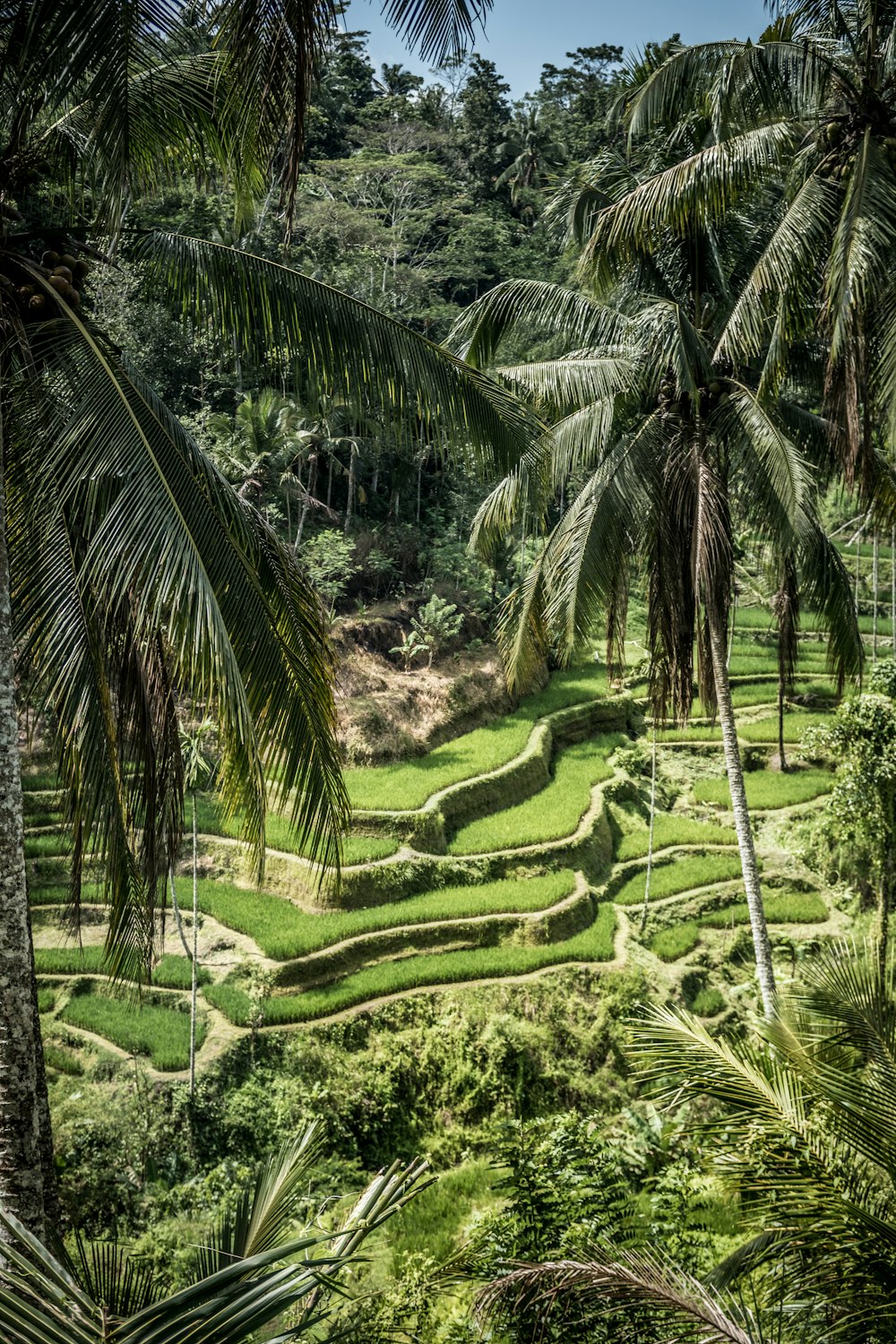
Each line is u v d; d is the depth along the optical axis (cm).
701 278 1409
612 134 1609
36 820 2342
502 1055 2091
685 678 1385
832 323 1009
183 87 656
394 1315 720
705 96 1180
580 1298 571
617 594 1377
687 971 2494
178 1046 1897
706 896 2780
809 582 1352
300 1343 463
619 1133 1733
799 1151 580
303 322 677
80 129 639
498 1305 631
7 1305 261
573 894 2627
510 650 1576
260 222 3422
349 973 2242
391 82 6247
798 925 2689
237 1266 276
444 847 2739
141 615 542
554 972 2339
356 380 691
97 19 501
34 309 592
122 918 616
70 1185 1566
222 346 734
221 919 2298
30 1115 529
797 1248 566
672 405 1359
